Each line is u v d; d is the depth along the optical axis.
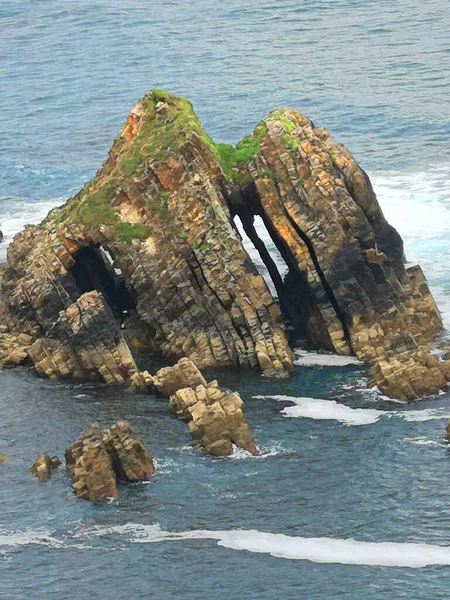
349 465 107.06
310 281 128.00
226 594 92.94
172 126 131.25
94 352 124.69
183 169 129.38
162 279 127.81
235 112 199.62
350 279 127.19
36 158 188.88
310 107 199.00
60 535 100.31
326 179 129.00
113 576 95.38
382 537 97.88
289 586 93.25
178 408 116.06
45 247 131.25
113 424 115.50
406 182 166.75
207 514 101.88
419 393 116.94
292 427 113.62
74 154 190.25
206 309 126.88
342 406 116.81
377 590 92.19
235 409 111.06
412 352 121.19
